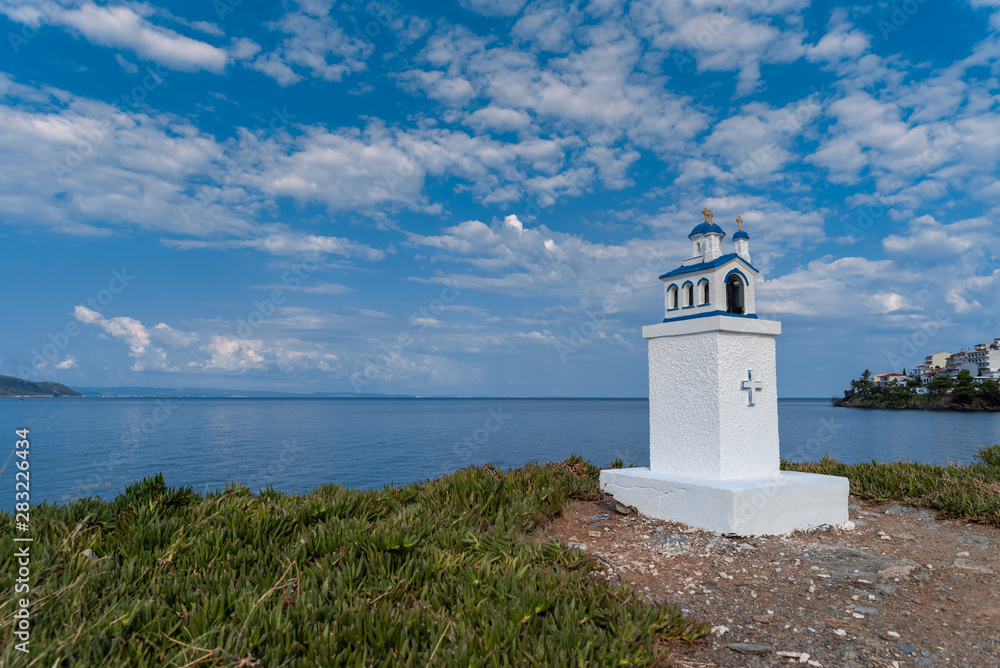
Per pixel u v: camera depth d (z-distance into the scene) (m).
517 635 3.95
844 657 4.13
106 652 3.64
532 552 5.93
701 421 8.20
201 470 26.56
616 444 39.41
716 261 8.39
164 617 4.09
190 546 5.66
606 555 6.60
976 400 100.56
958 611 4.97
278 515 6.77
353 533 5.93
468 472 9.60
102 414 94.00
